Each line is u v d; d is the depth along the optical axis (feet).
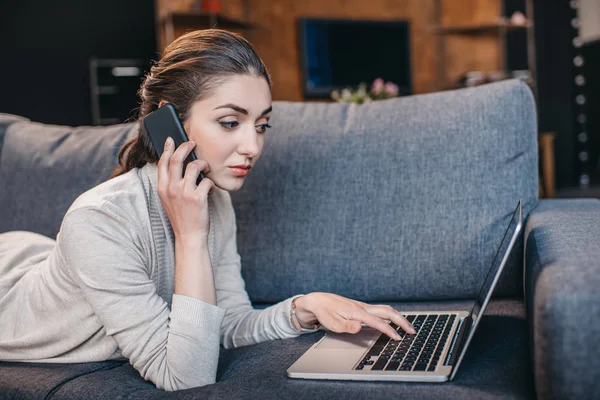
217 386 3.12
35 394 3.31
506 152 4.55
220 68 3.40
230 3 23.93
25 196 5.44
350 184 4.78
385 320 3.92
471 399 2.66
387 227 4.63
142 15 24.12
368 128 4.91
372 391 2.81
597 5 32.01
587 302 2.39
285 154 4.97
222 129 3.45
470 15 26.58
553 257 2.84
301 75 24.76
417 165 4.67
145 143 3.74
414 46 26.48
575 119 30.12
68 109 23.86
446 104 4.81
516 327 3.69
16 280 4.12
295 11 24.94
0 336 3.96
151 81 3.70
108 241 3.37
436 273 4.50
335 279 4.67
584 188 29.09
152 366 3.29
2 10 23.13
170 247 3.70
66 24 23.67
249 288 4.87
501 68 26.91
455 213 4.52
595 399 2.39
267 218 4.87
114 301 3.34
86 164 5.36
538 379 2.51
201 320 3.30
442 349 3.18
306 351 3.46
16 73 23.41
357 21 24.90
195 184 3.43
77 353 3.76
